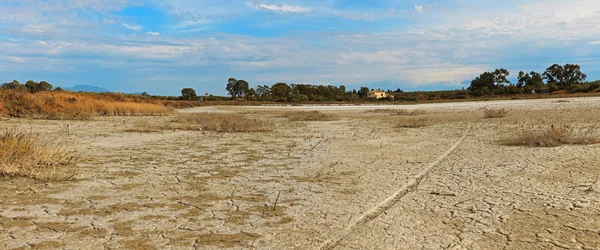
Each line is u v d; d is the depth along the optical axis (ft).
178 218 14.48
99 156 28.68
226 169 24.45
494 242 11.78
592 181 18.22
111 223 13.80
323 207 15.97
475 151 29.78
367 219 14.47
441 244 11.80
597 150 25.85
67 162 24.94
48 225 13.44
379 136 43.80
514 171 21.50
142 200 16.89
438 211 15.05
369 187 19.35
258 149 33.78
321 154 30.76
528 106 104.94
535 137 31.71
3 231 12.78
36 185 18.97
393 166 24.91
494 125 51.01
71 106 79.56
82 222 13.83
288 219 14.43
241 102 268.41
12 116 65.62
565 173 20.18
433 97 365.40
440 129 49.65
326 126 61.00
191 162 26.94
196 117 73.20
